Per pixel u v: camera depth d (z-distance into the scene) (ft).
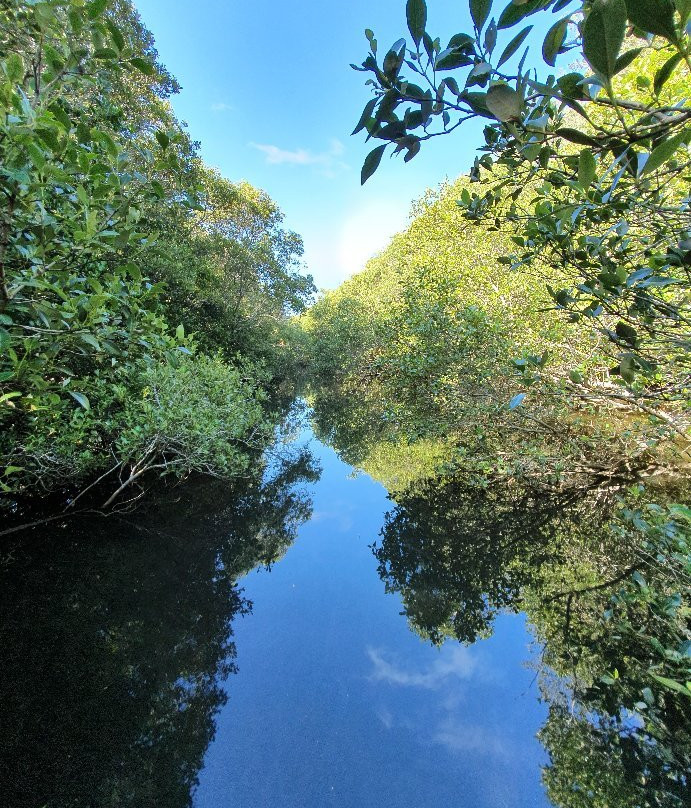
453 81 2.23
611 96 1.84
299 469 27.76
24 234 5.49
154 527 16.63
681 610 8.56
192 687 9.55
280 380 71.00
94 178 5.26
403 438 28.66
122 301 6.88
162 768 7.71
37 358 6.17
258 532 17.93
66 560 13.75
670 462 16.20
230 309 41.91
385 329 28.27
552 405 16.87
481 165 4.97
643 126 2.33
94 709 8.82
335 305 85.05
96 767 7.63
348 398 56.65
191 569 14.51
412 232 34.65
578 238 4.97
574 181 4.35
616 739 7.73
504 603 12.32
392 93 2.33
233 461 20.99
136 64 5.03
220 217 45.11
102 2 4.45
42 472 13.43
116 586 13.01
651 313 4.93
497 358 18.11
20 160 4.41
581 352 16.55
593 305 5.14
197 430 16.49
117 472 19.04
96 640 10.79
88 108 8.39
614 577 12.35
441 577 14.14
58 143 4.66
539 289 18.47
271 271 48.49
